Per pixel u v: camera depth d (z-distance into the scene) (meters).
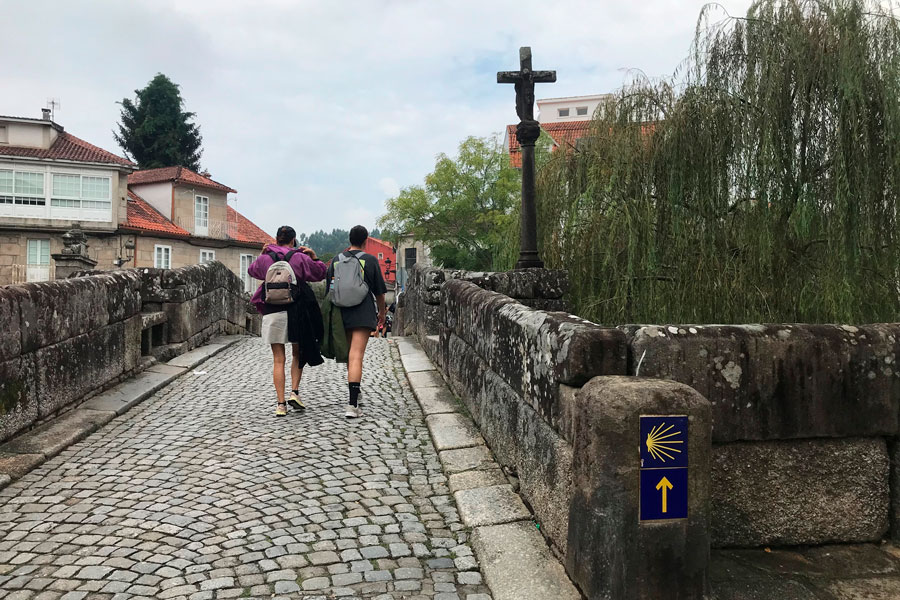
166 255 37.03
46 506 3.34
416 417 5.38
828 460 2.77
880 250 7.95
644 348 2.61
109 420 5.07
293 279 5.39
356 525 3.19
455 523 3.25
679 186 8.57
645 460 2.14
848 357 2.75
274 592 2.51
